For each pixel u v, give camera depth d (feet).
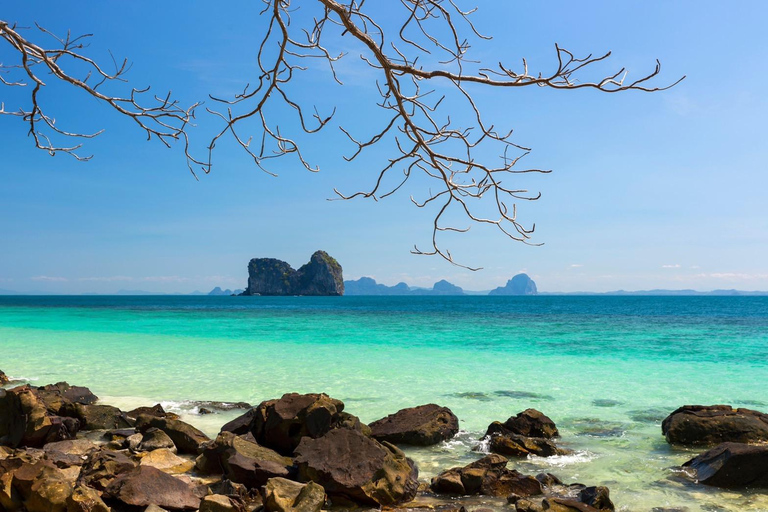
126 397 43.11
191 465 25.61
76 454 26.11
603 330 117.29
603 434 33.09
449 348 79.41
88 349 77.15
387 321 152.87
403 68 12.92
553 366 61.16
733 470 23.82
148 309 262.47
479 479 22.99
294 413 27.25
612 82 11.53
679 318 175.11
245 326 129.18
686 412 31.78
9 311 225.97
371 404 41.45
